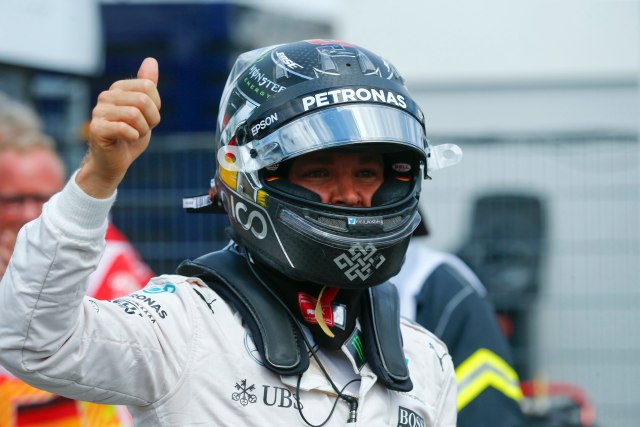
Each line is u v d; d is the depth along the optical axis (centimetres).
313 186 844
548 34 2377
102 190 709
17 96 2045
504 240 2142
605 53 2366
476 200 2147
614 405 2139
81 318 722
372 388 834
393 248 835
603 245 2130
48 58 2066
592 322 2138
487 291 2141
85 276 708
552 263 2138
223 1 2402
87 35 2147
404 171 883
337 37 2434
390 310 877
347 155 842
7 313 699
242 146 831
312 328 834
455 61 2394
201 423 762
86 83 2203
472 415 1223
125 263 1438
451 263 1326
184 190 2105
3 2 1984
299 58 848
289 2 2455
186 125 2406
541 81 2377
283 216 823
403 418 845
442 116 2394
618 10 2361
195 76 2405
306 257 820
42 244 695
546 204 2131
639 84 2361
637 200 2109
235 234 866
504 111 2384
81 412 1273
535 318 2141
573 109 2372
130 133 694
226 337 794
